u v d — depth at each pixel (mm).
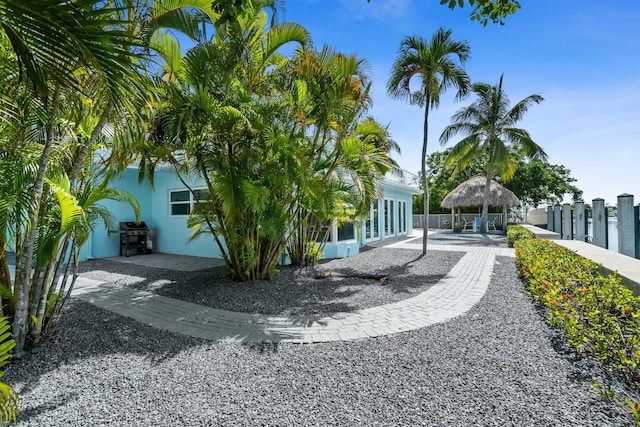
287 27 5902
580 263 5070
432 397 2428
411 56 9547
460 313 4383
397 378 2721
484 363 2928
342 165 6234
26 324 3350
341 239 11070
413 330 3826
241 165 5504
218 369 2943
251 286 6000
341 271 7574
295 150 5266
